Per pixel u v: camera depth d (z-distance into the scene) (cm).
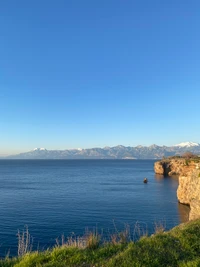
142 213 4422
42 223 3681
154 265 870
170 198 6103
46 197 6212
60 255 980
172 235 1210
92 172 16412
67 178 11919
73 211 4531
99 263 904
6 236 3056
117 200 5791
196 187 4212
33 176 13188
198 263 847
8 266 923
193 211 3141
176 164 13588
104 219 3950
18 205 5128
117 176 13075
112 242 1192
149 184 9288
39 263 908
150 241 1115
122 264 874
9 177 12556
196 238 1142
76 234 3122
